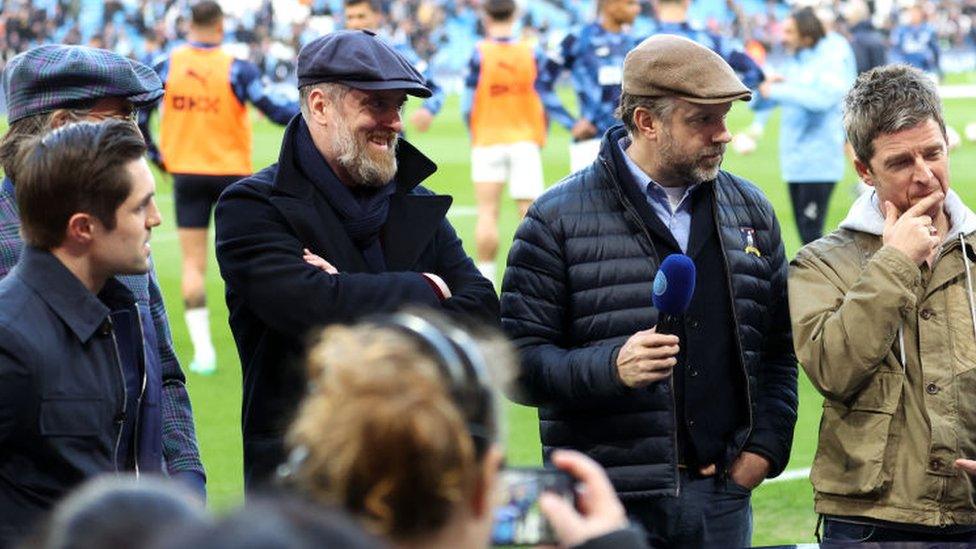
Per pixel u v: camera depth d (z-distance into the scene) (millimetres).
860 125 4066
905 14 48781
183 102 10688
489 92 12617
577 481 2154
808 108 12422
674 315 3949
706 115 4180
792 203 12906
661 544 4270
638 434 4227
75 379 3400
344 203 4109
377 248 4203
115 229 3420
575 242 4316
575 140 12102
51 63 4078
